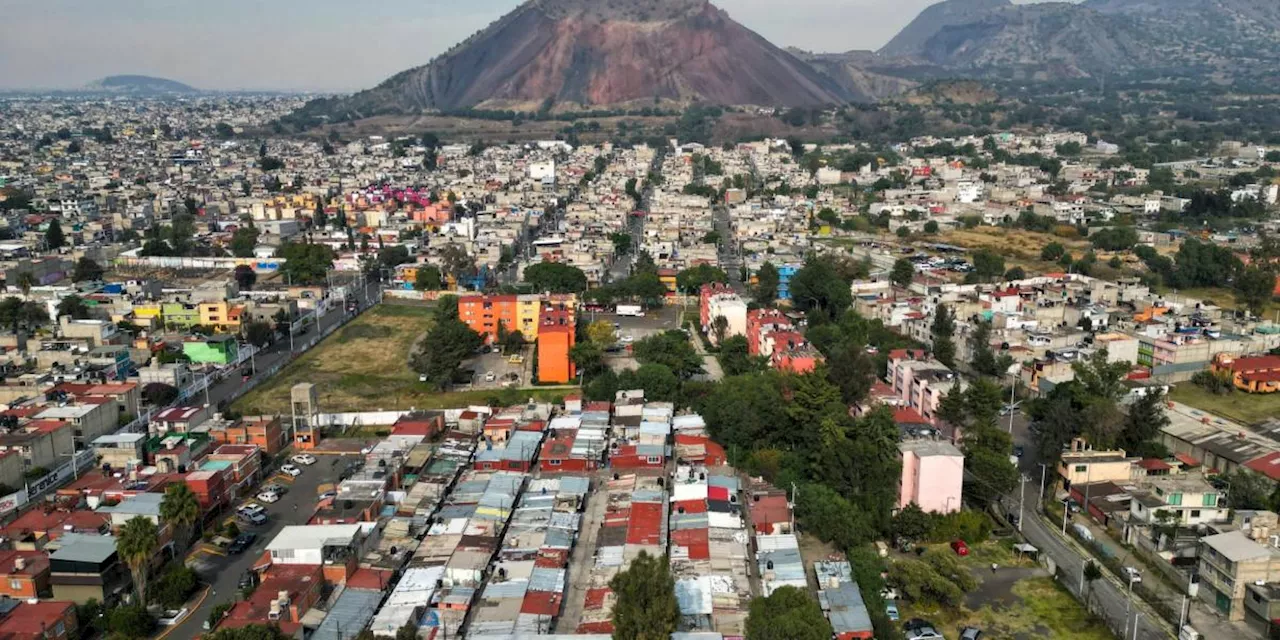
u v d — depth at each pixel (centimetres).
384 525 15050
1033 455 18062
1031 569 14012
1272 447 17275
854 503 15150
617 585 11550
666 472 17162
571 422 19050
